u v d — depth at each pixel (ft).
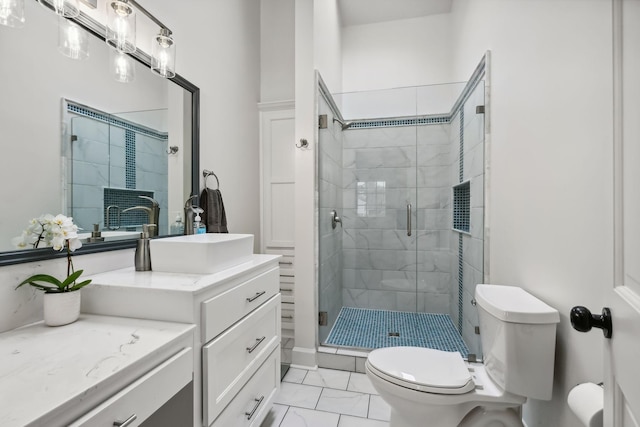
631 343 1.53
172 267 3.90
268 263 4.82
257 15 8.83
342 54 11.51
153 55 4.40
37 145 3.22
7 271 2.90
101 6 3.93
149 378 2.38
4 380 1.99
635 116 1.56
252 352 4.22
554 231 3.81
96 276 3.70
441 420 3.95
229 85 7.24
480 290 4.64
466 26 8.23
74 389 1.88
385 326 8.69
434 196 9.42
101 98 3.98
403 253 9.71
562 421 3.68
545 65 3.99
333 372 6.69
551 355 3.69
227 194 7.13
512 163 5.08
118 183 4.25
